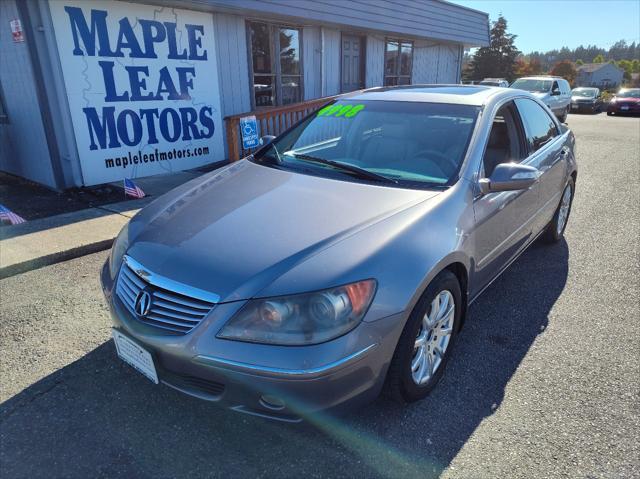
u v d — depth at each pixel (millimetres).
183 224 2480
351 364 1979
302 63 9766
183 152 7953
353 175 2938
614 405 2508
